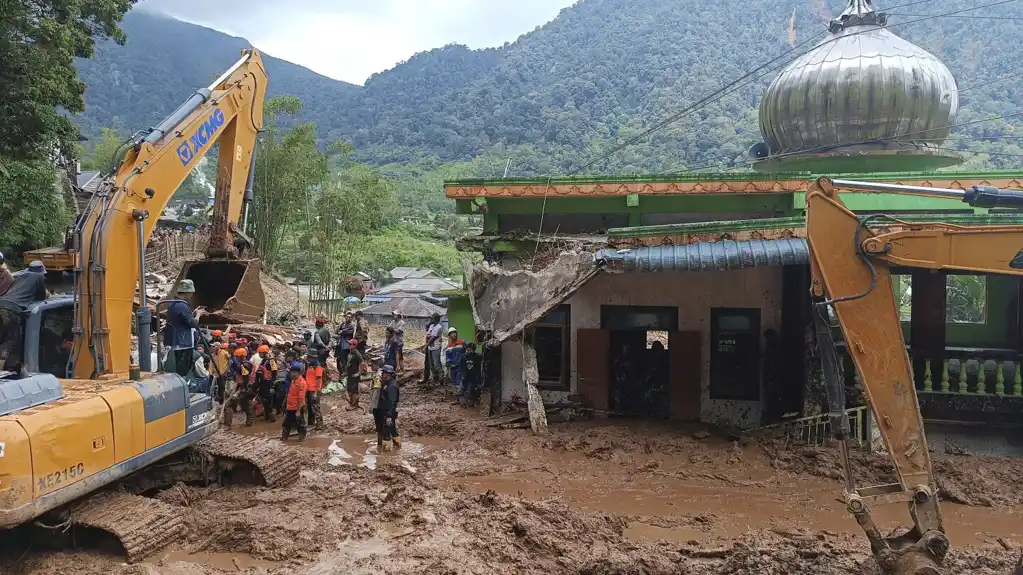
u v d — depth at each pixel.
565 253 13.76
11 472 6.34
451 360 18.19
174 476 9.91
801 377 13.80
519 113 113.88
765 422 14.34
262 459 10.36
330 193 41.72
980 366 12.39
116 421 7.67
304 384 14.11
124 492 8.59
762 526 9.18
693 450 12.55
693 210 15.60
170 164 11.80
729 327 14.79
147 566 7.32
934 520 6.88
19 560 7.52
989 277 14.41
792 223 12.62
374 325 41.81
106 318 8.82
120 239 9.22
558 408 15.23
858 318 7.05
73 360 8.63
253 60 17.30
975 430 12.63
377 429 13.02
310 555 7.93
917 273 12.86
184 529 8.28
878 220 8.04
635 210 15.79
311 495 9.89
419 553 7.85
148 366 9.24
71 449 7.00
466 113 132.50
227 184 17.19
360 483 10.65
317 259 42.59
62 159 36.66
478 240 15.85
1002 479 10.93
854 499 6.90
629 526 9.12
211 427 9.98
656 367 15.73
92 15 26.09
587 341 15.41
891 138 16.61
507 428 14.16
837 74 16.62
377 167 113.94
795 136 17.58
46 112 22.81
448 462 11.97
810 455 11.98
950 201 13.60
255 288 19.00
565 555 7.93
